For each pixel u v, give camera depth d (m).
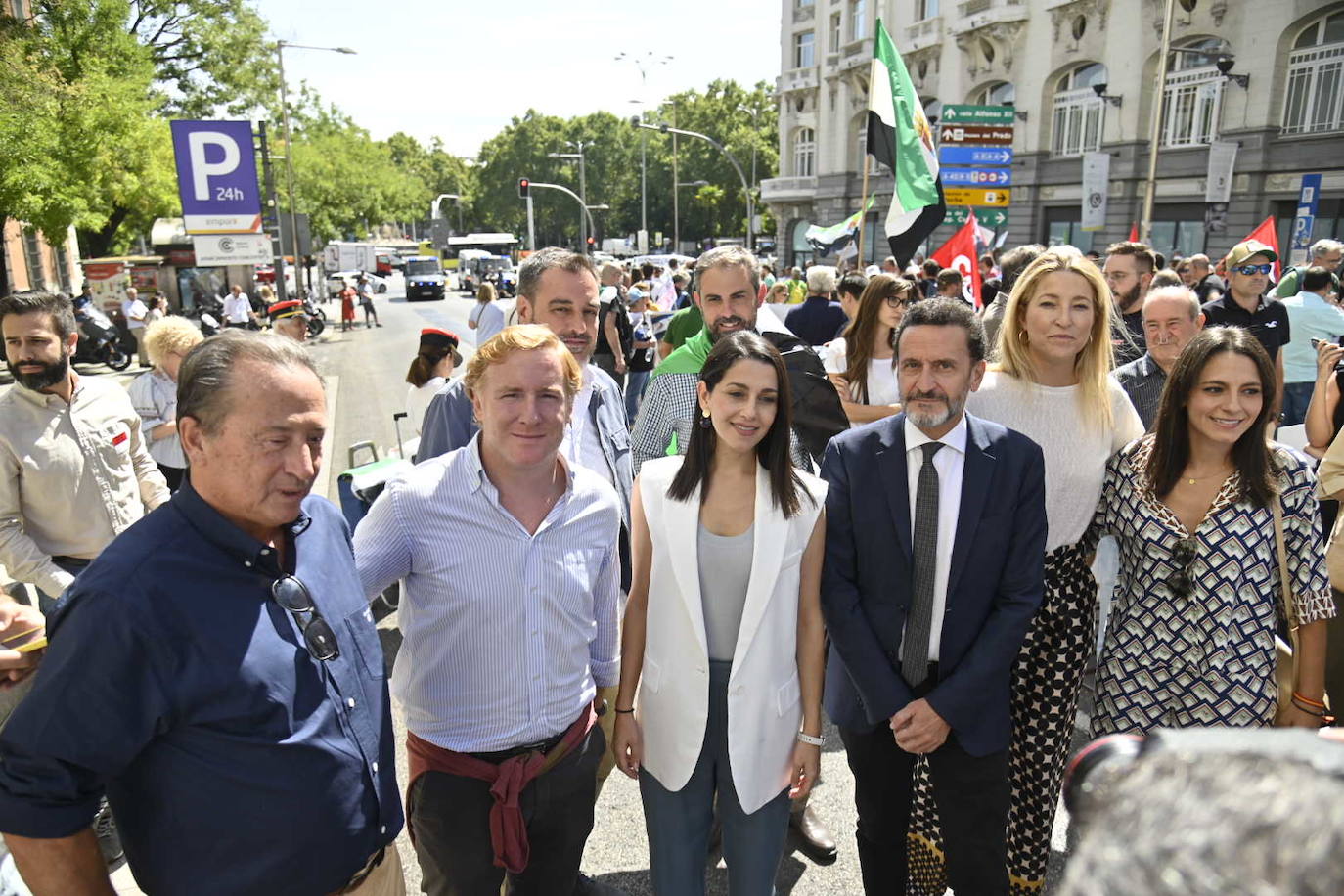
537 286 2.93
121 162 19.78
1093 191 20.23
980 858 2.20
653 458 3.16
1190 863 0.51
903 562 2.21
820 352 4.48
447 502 1.99
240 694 1.46
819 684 2.29
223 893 1.50
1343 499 2.86
